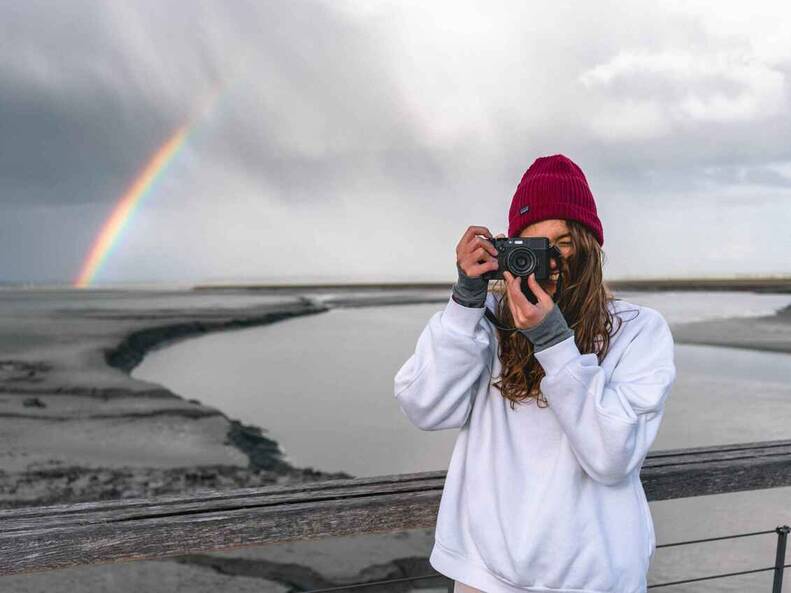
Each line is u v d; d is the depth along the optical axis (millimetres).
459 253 1300
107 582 5668
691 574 5777
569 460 1279
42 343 36125
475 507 1335
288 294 159875
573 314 1312
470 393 1393
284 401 18953
